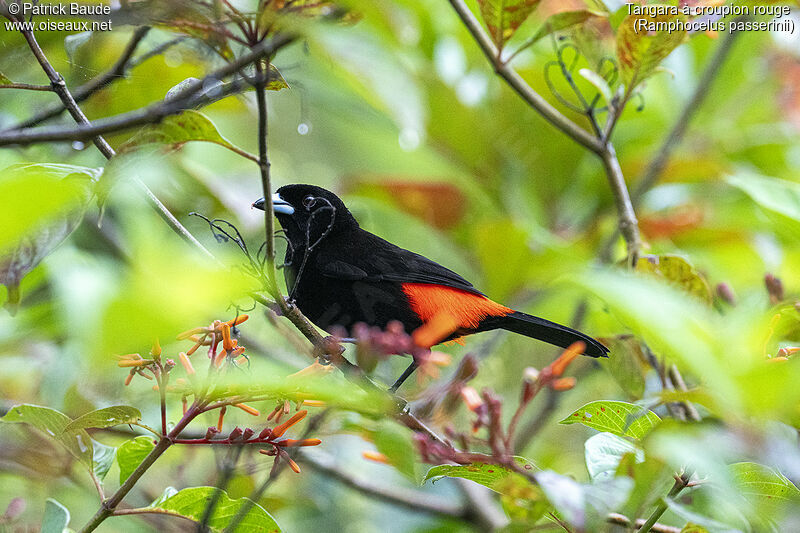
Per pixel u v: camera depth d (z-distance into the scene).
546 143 13.16
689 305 3.74
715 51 13.09
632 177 13.17
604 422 6.04
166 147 5.78
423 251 14.51
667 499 5.23
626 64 8.87
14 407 6.25
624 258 9.48
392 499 11.24
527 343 13.52
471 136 12.99
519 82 9.45
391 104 10.27
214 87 6.33
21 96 10.70
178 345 7.13
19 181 3.21
